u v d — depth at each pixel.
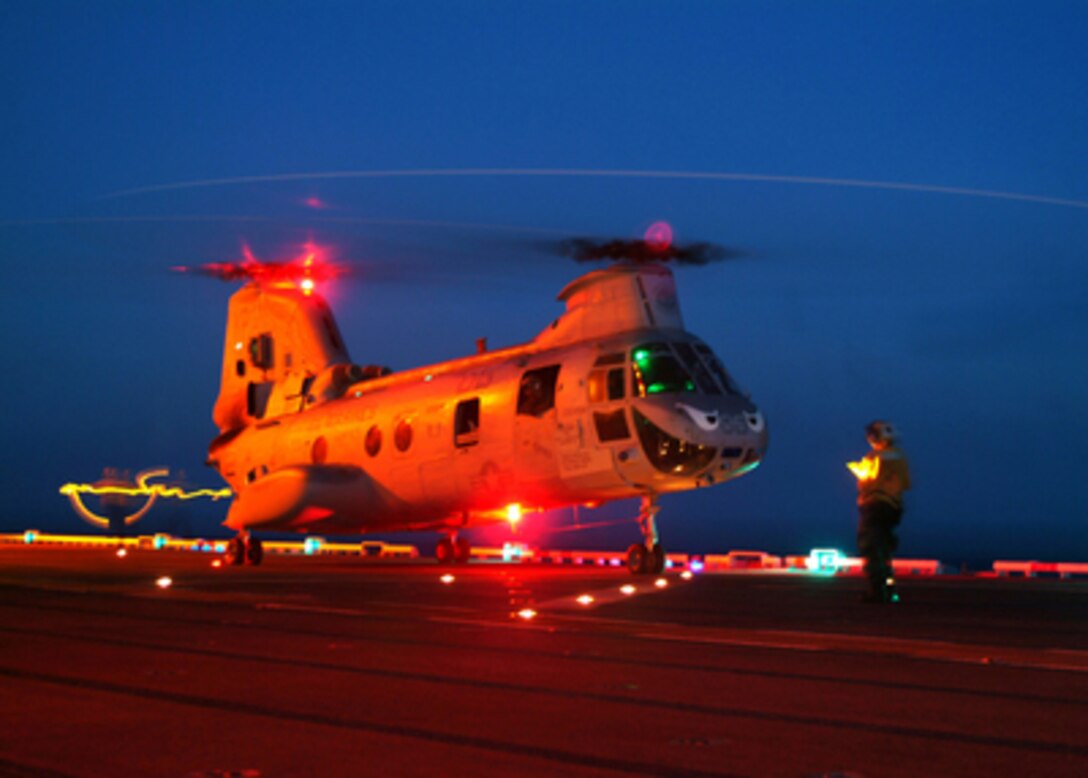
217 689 6.37
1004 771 4.51
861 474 12.85
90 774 4.49
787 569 24.22
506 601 12.69
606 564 28.00
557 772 4.51
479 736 5.14
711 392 19.45
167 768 4.57
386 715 5.62
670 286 20.66
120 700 6.03
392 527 25.55
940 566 23.69
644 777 4.43
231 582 16.41
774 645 8.34
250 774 4.48
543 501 21.52
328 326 27.92
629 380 19.41
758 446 19.88
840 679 6.71
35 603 12.27
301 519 24.47
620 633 9.15
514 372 21.58
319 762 4.66
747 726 5.35
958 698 6.07
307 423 26.28
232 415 29.23
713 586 15.95
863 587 15.66
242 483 28.19
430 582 16.78
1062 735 5.16
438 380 23.52
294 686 6.47
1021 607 12.16
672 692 6.26
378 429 24.20
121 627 9.66
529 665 7.29
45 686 6.48
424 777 4.43
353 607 11.77
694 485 19.67
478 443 21.81
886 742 5.02
